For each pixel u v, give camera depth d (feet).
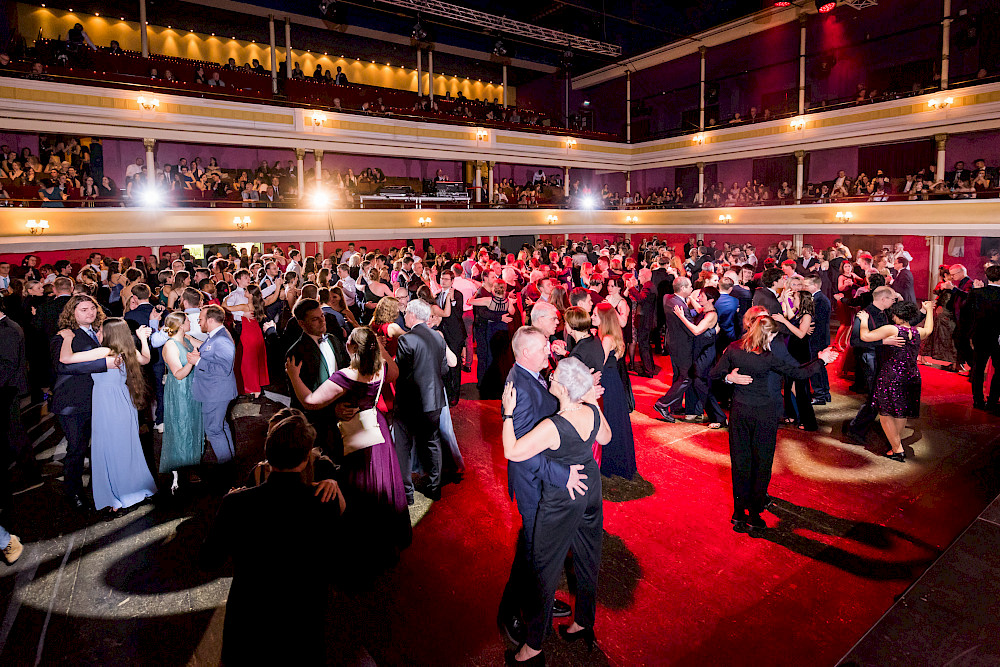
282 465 7.58
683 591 12.07
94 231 49.24
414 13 72.02
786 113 72.13
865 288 28.30
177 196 54.34
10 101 45.96
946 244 57.82
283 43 79.46
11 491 16.87
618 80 98.32
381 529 12.57
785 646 10.43
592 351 15.24
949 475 17.38
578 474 9.63
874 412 19.24
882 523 14.69
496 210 76.79
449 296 23.06
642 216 87.10
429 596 12.01
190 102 54.75
